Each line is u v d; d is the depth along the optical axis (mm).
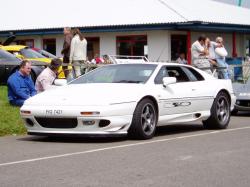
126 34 34250
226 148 9008
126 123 9695
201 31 34844
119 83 10484
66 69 17000
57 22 35969
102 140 10023
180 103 10875
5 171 7191
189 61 33000
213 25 32781
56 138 10344
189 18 31531
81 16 35719
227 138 10273
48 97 9859
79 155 8375
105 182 6492
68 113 9430
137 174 6934
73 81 11047
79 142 9789
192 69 11617
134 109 9836
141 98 9945
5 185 6391
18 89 13078
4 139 10250
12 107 12961
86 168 7336
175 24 31562
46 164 7652
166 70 11023
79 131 9477
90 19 34812
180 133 11078
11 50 21688
